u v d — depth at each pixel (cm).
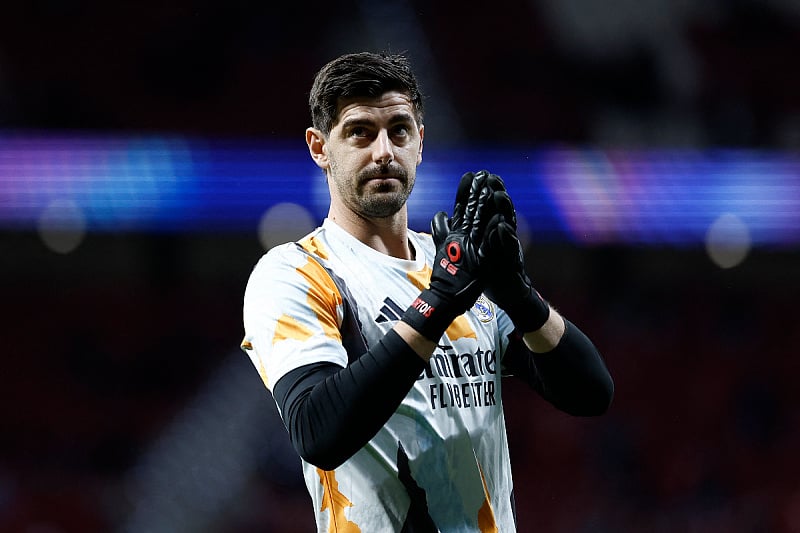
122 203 4416
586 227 4809
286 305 865
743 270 5481
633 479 4669
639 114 5738
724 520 4566
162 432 4728
